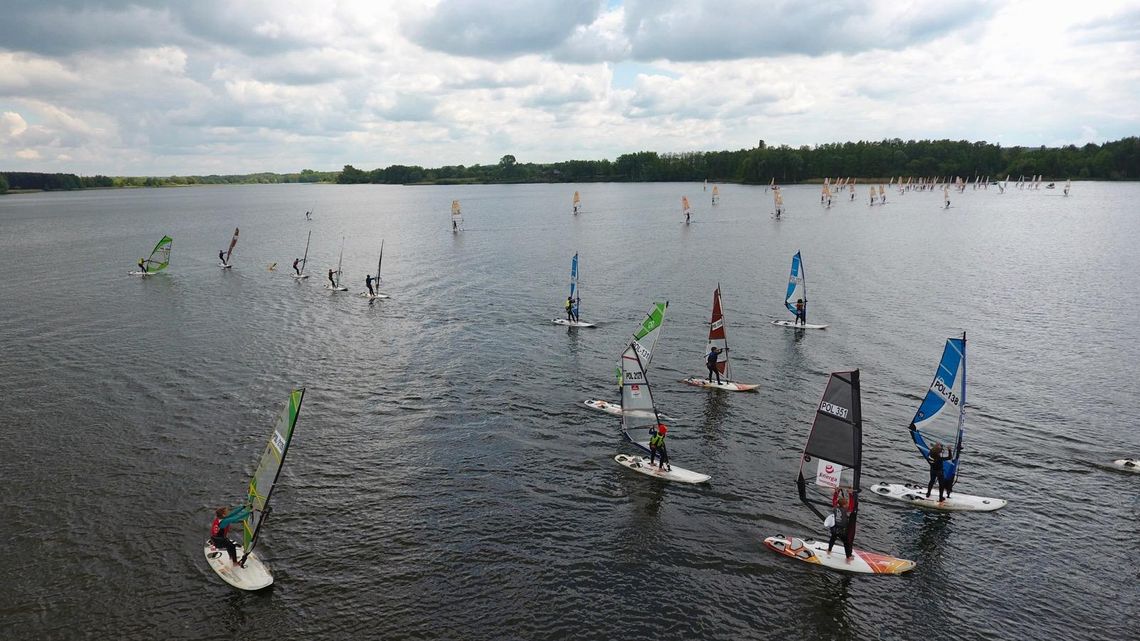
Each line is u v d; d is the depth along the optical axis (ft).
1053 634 71.36
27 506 94.38
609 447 114.42
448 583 79.51
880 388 140.36
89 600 75.92
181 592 77.51
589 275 279.28
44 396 136.26
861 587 78.89
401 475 104.73
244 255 358.02
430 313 211.82
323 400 135.23
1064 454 110.42
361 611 74.90
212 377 148.66
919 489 99.40
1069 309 208.23
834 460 83.05
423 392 140.05
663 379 147.84
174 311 214.48
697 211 630.74
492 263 318.24
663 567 82.53
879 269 283.38
